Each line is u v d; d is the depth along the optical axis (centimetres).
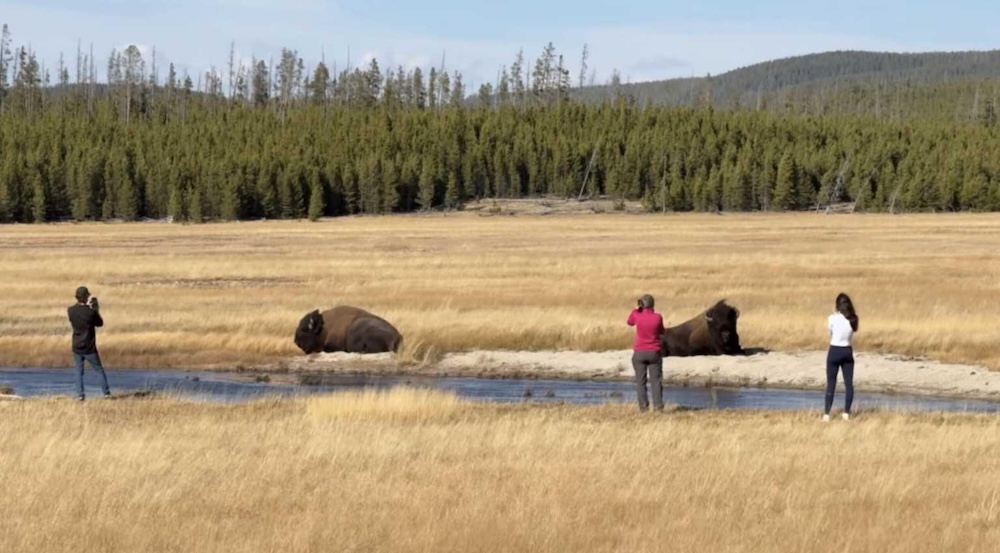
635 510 1570
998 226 13638
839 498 1655
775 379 3506
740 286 5888
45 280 6425
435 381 3559
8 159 17500
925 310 4734
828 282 6084
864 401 3183
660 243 10356
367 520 1499
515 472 1833
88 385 3409
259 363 3862
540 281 6212
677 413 2702
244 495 1661
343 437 2122
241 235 12494
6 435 2147
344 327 4038
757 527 1477
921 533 1452
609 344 4103
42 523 1479
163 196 17950
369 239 11356
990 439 2188
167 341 4100
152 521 1503
